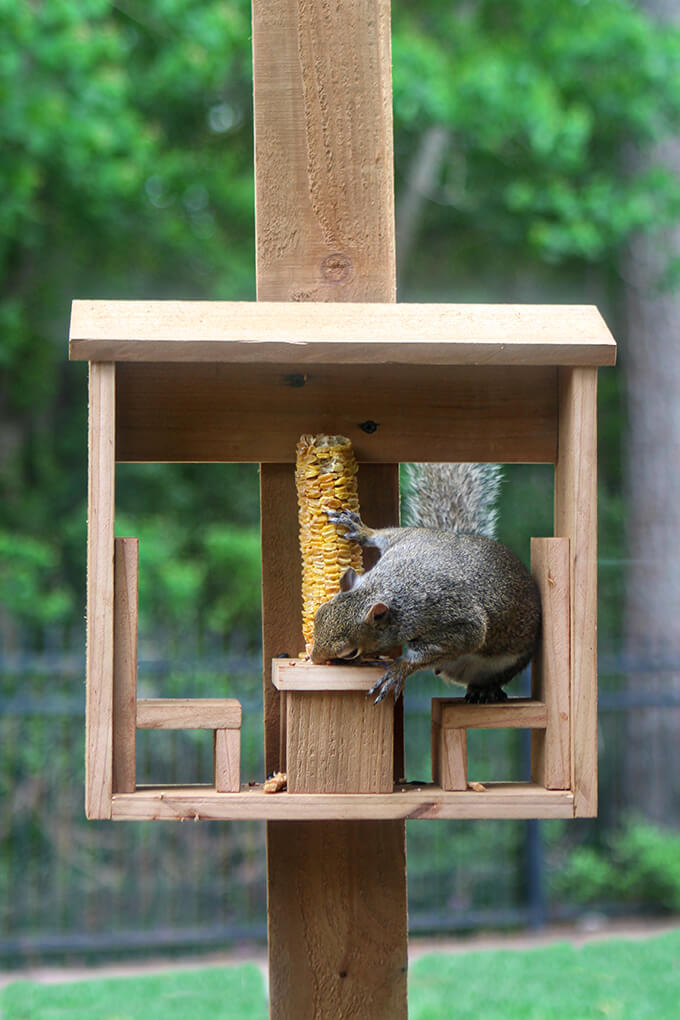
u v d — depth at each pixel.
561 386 4.72
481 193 20.69
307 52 4.94
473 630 4.66
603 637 19.38
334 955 4.63
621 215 18.73
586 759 4.30
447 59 19.61
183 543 18.94
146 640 14.81
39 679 13.99
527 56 19.81
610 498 21.14
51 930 13.38
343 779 4.21
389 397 4.85
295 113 4.93
